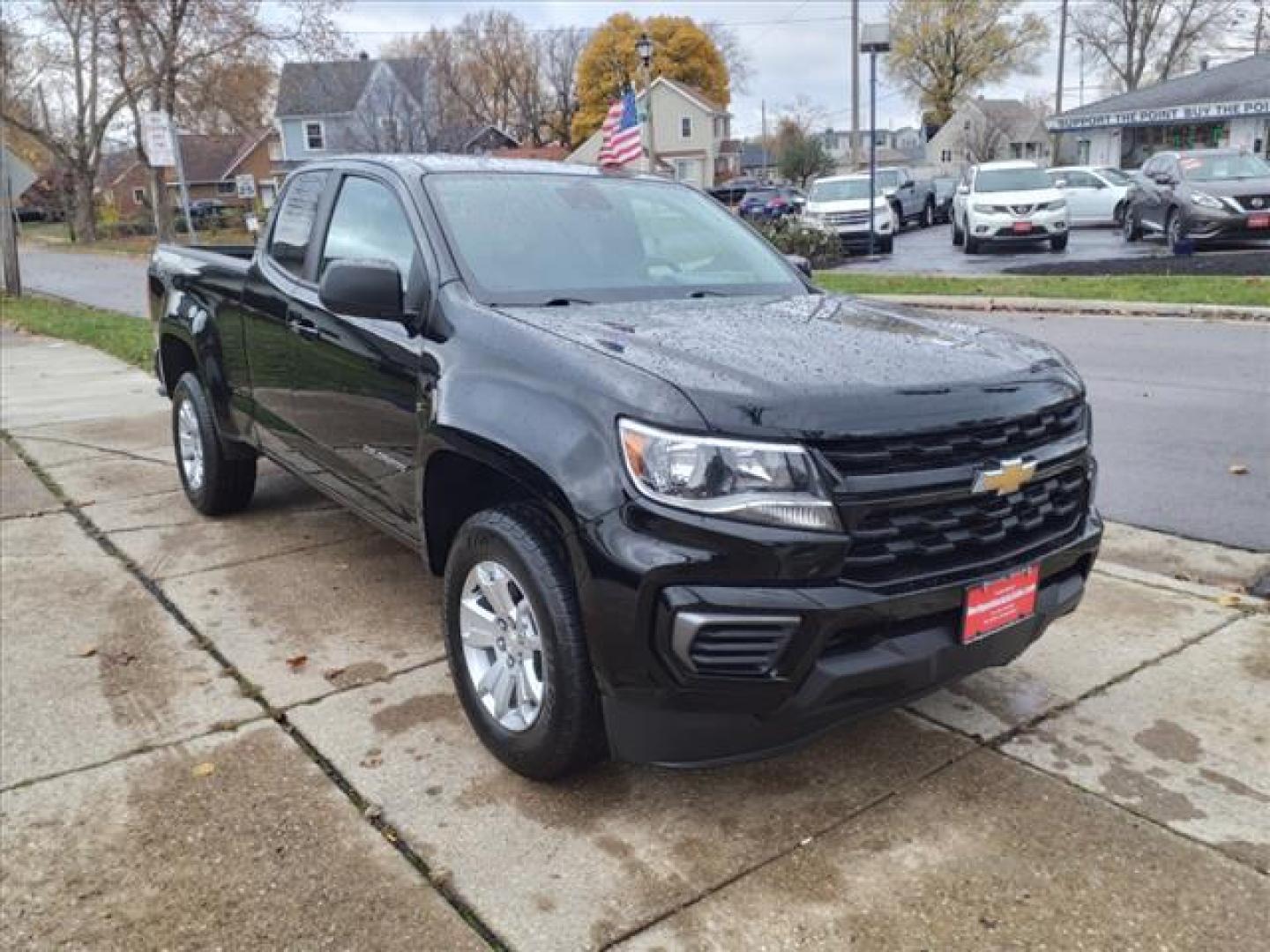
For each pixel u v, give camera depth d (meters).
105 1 32.09
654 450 2.64
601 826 2.98
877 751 3.37
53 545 5.36
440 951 2.52
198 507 5.79
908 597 2.69
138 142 34.97
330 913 2.65
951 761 3.30
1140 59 60.56
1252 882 2.72
